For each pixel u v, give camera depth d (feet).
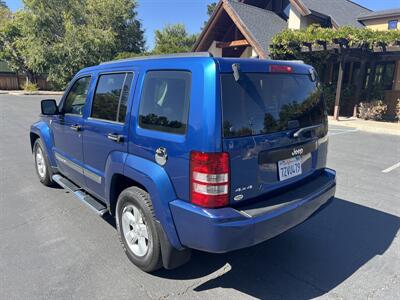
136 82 10.00
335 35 41.78
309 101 10.62
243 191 8.40
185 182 8.23
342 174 20.40
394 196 16.63
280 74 9.52
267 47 49.06
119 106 10.57
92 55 101.71
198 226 8.03
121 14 117.60
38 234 12.23
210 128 7.73
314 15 53.78
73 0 107.04
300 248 11.54
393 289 9.31
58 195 16.16
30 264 10.28
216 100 7.78
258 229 8.25
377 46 41.88
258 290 9.27
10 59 112.68
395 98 51.88
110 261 10.52
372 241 12.05
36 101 73.26
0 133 33.42
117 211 10.68
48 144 16.10
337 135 35.27
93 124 11.68
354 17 63.26
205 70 7.93
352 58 50.11
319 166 11.30
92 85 12.35
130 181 10.47
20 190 16.81
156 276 9.82
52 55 98.02
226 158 7.88
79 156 13.19
